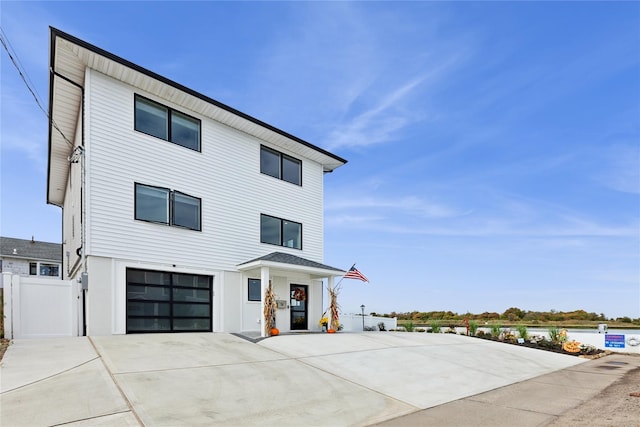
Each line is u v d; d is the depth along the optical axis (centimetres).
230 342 1205
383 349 1261
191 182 1449
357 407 716
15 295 1041
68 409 563
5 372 709
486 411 724
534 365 1298
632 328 2497
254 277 1600
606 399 825
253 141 1686
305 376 884
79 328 1145
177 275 1376
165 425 546
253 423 592
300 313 1750
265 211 1689
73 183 1639
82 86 1285
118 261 1228
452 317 3453
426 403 777
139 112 1347
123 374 746
